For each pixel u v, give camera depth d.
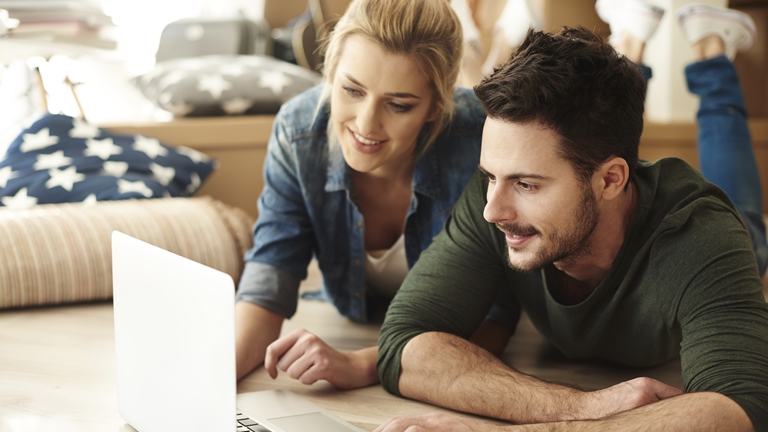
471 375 1.13
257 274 1.50
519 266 1.09
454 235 1.28
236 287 2.10
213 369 0.88
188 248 2.01
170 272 0.95
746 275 1.03
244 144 2.62
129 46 3.49
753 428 0.91
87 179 2.21
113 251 1.09
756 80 3.48
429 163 1.46
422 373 1.17
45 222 1.90
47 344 1.56
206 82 2.65
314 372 1.24
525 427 0.94
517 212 1.05
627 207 1.13
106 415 1.18
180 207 2.11
